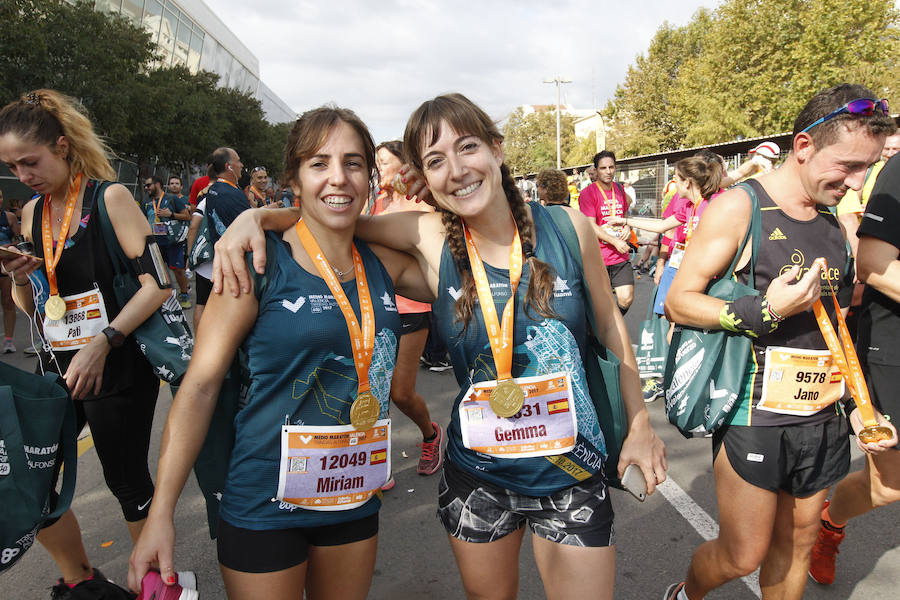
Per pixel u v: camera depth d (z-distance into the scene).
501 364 1.75
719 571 2.19
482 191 1.71
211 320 1.66
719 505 2.17
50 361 2.47
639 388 1.91
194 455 1.62
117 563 2.96
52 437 1.90
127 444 2.46
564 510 1.78
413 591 2.74
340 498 1.74
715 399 2.04
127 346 2.43
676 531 3.15
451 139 1.67
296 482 1.68
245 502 1.68
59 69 16.33
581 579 1.75
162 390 5.86
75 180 2.39
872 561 2.86
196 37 37.84
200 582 2.83
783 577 2.22
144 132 19.97
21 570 2.92
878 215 2.15
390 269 1.94
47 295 2.44
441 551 3.04
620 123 44.44
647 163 18.42
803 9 24.70
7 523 1.78
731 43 26.33
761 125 25.61
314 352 1.68
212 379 1.65
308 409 1.70
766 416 2.05
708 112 26.88
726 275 2.12
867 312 2.34
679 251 5.16
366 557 1.83
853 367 2.06
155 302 2.36
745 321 1.91
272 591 1.67
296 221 1.81
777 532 2.21
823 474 2.10
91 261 2.37
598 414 1.88
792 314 1.90
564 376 1.76
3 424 1.77
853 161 1.87
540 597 2.70
